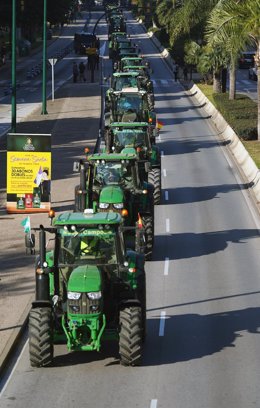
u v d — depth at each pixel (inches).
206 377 1530.5
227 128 4611.2
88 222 1579.7
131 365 1569.9
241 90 6658.5
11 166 2837.1
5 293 2001.7
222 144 4387.3
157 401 1424.7
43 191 2854.3
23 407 1405.0
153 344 1706.4
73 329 1509.6
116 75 5162.4
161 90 6968.5
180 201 3122.5
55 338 1596.9
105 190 2271.2
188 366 1584.6
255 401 1421.0
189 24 5664.4
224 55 4945.9
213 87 6333.7
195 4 5575.8
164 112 5639.8
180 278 2183.8
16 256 2322.8
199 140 4522.6
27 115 5502.0
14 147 2832.2
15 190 2849.4
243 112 4665.4
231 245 2507.4
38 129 4854.8
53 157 3932.1
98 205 2303.2
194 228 2723.9
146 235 2316.7
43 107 5497.1
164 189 3341.5
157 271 2250.2
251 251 2439.7
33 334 1544.0
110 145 3048.7
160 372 1552.7
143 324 1636.3
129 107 4025.6
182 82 7401.6
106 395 1451.8
